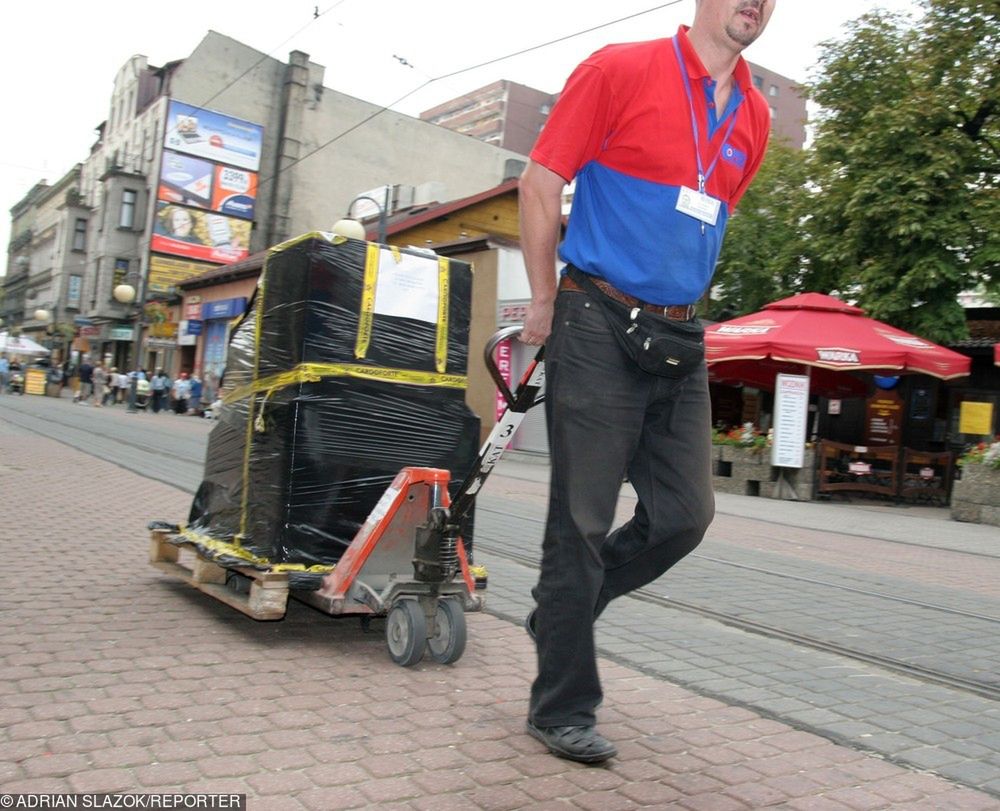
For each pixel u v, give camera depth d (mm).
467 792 2600
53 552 5805
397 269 4371
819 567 7605
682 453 2881
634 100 2660
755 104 2875
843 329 14148
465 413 4523
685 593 5957
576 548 2746
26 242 75438
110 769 2613
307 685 3500
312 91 43312
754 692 3816
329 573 4070
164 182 40844
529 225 2738
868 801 2758
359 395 4230
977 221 14914
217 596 4359
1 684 3277
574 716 2857
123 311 46375
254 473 4344
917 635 5211
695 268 2770
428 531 3789
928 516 13406
